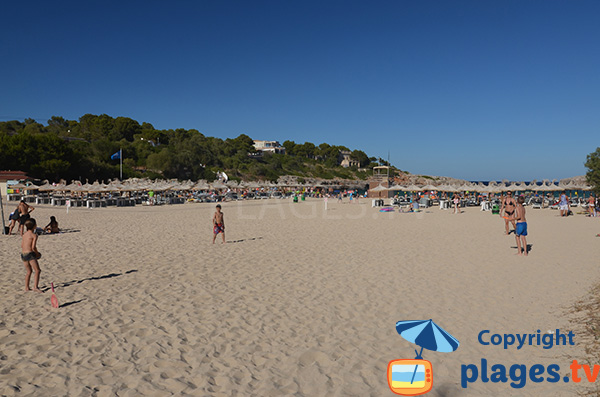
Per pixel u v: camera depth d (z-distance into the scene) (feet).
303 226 61.82
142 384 13.05
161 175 230.89
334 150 499.10
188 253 36.78
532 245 41.55
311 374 13.88
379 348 16.03
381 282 26.22
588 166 83.35
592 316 18.66
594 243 41.88
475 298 22.53
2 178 135.03
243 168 326.03
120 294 23.15
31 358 14.88
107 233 51.03
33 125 264.93
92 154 216.95
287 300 22.25
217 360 14.88
